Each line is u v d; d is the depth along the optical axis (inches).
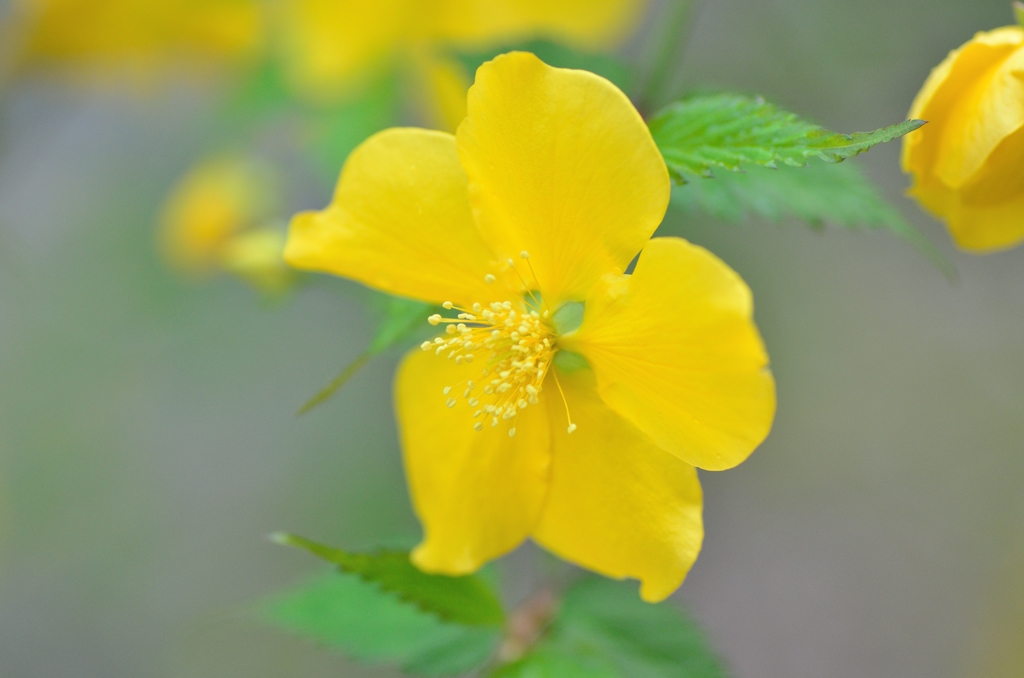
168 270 17.8
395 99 11.5
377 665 9.5
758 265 16.2
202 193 13.5
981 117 8.7
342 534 16.6
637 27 13.9
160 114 17.4
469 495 9.1
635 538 8.8
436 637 9.5
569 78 8.5
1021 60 8.6
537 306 9.0
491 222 8.8
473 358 9.0
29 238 18.0
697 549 8.7
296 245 8.9
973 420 17.7
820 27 13.3
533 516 9.0
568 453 8.9
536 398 8.8
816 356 17.7
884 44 13.2
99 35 12.0
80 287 17.9
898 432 17.8
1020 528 17.4
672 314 8.4
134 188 17.8
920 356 17.8
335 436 17.9
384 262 8.9
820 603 17.9
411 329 9.1
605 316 8.6
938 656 17.3
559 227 8.7
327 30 11.5
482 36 11.2
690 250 8.3
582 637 9.5
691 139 8.8
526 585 15.8
